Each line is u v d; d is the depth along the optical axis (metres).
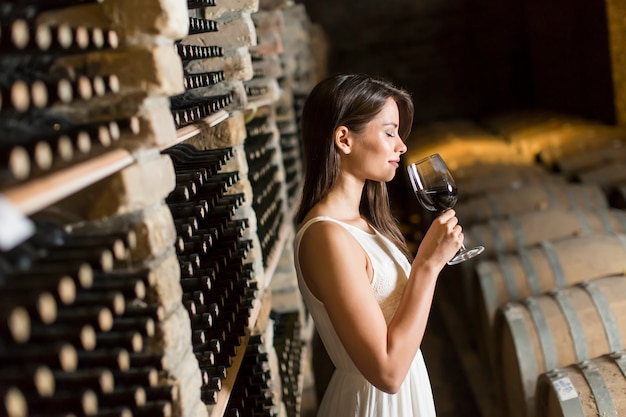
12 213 0.98
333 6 12.31
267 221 3.79
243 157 2.97
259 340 2.92
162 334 1.66
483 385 4.68
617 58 7.45
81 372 1.31
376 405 2.33
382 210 2.59
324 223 2.22
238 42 2.90
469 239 4.86
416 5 12.25
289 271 4.68
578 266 4.09
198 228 2.34
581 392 2.80
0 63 1.38
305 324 5.12
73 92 1.30
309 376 4.94
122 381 1.54
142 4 1.60
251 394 2.77
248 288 2.87
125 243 1.43
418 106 12.59
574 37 9.75
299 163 6.66
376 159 2.34
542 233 4.84
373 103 2.31
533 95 11.84
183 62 2.91
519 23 12.11
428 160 2.49
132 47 1.61
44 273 1.18
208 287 2.07
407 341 2.10
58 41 1.22
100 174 1.36
